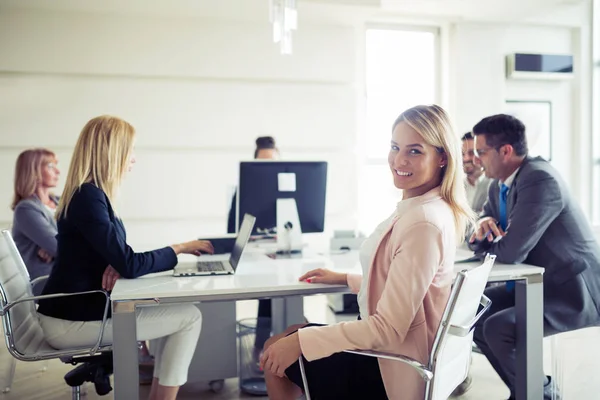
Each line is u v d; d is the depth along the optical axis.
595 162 5.63
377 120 5.52
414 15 5.20
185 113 4.80
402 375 1.57
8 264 2.13
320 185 2.86
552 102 5.59
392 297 1.51
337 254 2.72
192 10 4.54
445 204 1.67
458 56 5.35
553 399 2.41
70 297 2.04
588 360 2.41
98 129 2.10
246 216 2.36
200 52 4.79
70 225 2.05
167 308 2.11
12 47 4.43
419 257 1.51
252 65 4.89
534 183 2.27
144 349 2.97
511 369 2.30
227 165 4.90
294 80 5.00
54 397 2.69
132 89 4.68
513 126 2.40
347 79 5.09
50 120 4.54
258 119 4.94
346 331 1.54
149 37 4.68
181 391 2.79
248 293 1.88
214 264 2.36
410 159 1.68
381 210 5.56
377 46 5.48
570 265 2.29
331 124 5.09
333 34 5.04
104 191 2.09
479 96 5.40
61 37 4.51
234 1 4.34
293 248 2.75
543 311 2.23
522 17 5.27
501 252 2.26
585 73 5.55
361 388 1.64
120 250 1.98
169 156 4.78
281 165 2.78
